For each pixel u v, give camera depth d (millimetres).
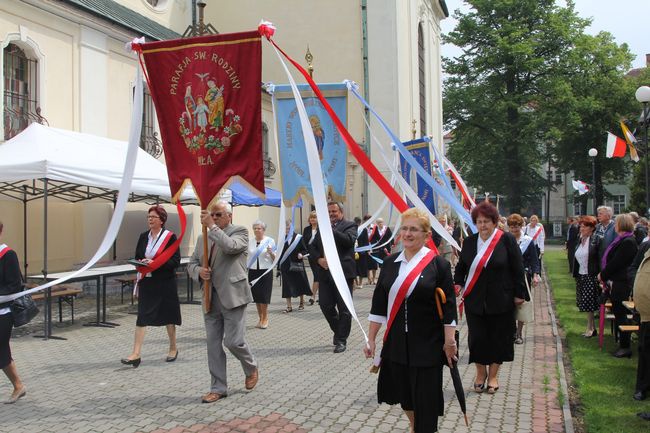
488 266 5840
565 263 23109
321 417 5344
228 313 5848
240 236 5809
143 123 16359
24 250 11773
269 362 7477
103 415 5426
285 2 25234
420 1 29625
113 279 13352
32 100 12961
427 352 3967
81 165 10086
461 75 39625
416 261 4062
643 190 34062
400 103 24578
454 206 8414
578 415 5500
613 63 38750
